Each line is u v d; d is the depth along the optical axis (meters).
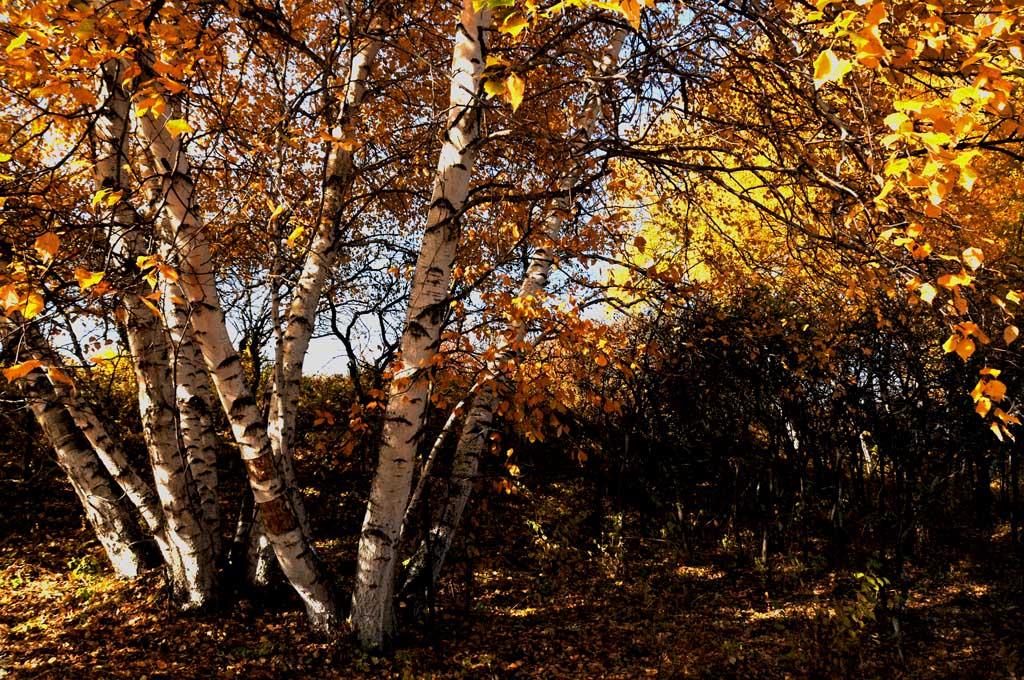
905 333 6.92
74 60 2.65
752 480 8.95
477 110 4.00
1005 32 2.11
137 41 3.04
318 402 11.13
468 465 6.01
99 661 4.88
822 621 6.23
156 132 3.52
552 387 5.27
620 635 6.23
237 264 7.12
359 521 8.12
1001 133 2.32
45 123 2.98
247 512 6.02
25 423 8.21
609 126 4.12
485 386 5.13
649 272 5.47
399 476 4.57
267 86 6.26
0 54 3.10
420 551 5.74
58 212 3.29
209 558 5.46
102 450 5.45
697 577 7.86
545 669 5.44
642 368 7.92
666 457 9.19
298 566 4.80
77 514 7.76
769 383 8.69
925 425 7.63
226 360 4.20
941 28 2.30
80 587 6.07
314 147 6.48
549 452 10.71
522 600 6.88
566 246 5.43
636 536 9.02
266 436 4.50
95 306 3.82
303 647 5.07
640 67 3.55
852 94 3.41
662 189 4.95
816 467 9.14
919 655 6.00
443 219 4.16
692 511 9.48
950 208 3.88
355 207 6.31
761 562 8.11
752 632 6.42
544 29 4.16
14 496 7.81
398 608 5.55
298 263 4.70
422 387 4.34
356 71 5.55
